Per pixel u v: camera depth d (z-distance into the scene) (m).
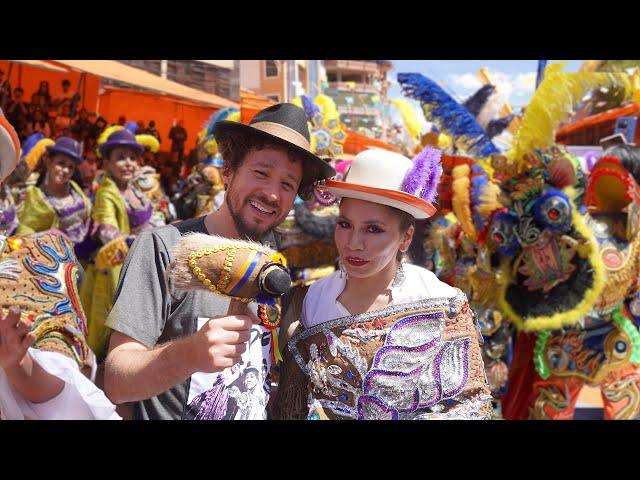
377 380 1.67
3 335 1.26
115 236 4.57
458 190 3.99
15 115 8.39
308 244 3.76
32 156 5.25
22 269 1.45
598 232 3.40
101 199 4.69
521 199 3.43
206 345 1.37
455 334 1.73
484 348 3.76
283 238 3.75
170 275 1.50
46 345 1.39
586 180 3.51
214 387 1.64
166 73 9.47
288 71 12.04
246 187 1.73
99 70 6.84
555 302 3.36
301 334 1.77
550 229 3.32
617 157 3.51
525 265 3.45
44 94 8.84
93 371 1.55
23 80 8.76
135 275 1.63
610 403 3.40
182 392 1.64
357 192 1.67
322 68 20.94
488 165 3.94
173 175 9.53
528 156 3.43
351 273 1.72
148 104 10.02
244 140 1.73
